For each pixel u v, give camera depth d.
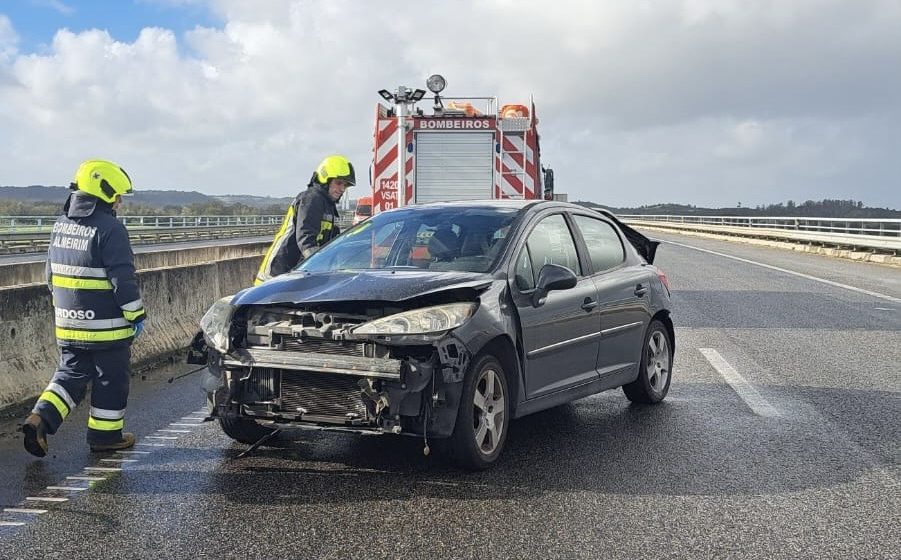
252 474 5.13
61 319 5.58
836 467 5.30
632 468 5.27
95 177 5.61
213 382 5.12
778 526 4.26
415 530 4.18
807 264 24.88
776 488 4.88
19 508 4.51
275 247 7.66
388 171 13.29
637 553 3.89
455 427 4.96
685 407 7.04
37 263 14.62
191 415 6.76
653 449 5.71
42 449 5.39
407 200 13.29
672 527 4.24
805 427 6.33
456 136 13.23
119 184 5.67
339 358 4.83
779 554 3.89
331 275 5.49
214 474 5.13
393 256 5.91
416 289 5.01
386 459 5.45
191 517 4.36
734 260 26.67
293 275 5.75
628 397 7.20
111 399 5.66
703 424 6.43
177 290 10.09
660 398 7.22
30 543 4.00
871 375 8.34
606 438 6.01
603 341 6.40
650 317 7.06
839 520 4.36
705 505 4.57
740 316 12.81
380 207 13.32
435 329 4.77
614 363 6.61
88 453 5.63
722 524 4.29
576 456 5.54
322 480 5.01
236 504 4.56
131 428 6.32
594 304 6.25
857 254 27.47
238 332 5.11
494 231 5.90
